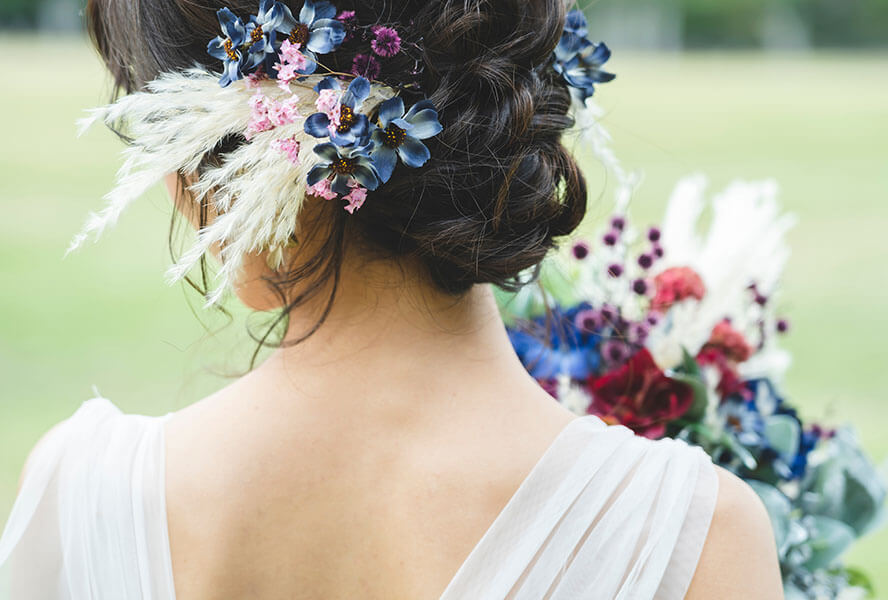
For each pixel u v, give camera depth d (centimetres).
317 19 88
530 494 88
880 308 652
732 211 155
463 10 90
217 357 136
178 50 94
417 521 89
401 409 92
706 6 2750
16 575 97
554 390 144
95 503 95
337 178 87
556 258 153
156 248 764
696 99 1644
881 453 424
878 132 1352
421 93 91
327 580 90
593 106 113
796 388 525
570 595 86
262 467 92
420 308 94
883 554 349
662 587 86
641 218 793
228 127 91
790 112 1516
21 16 2564
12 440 448
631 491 88
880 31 2745
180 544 92
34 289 666
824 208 923
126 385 512
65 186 962
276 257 95
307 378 95
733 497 89
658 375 141
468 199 91
